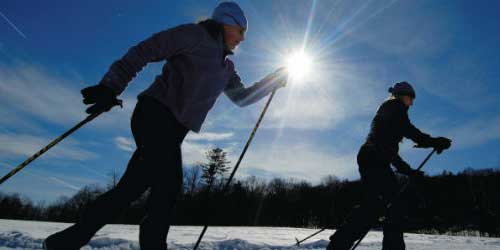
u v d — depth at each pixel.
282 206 48.34
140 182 1.67
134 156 1.76
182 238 4.63
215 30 1.92
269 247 4.31
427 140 3.16
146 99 1.80
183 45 1.78
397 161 2.98
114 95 1.59
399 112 2.98
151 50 1.72
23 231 4.26
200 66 1.83
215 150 36.81
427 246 5.07
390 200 2.84
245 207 40.62
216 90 1.97
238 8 1.99
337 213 40.81
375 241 5.34
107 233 4.73
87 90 1.57
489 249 4.65
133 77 1.69
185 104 1.81
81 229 1.52
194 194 31.23
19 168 1.49
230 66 2.15
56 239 1.49
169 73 1.82
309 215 46.94
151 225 1.76
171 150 1.78
